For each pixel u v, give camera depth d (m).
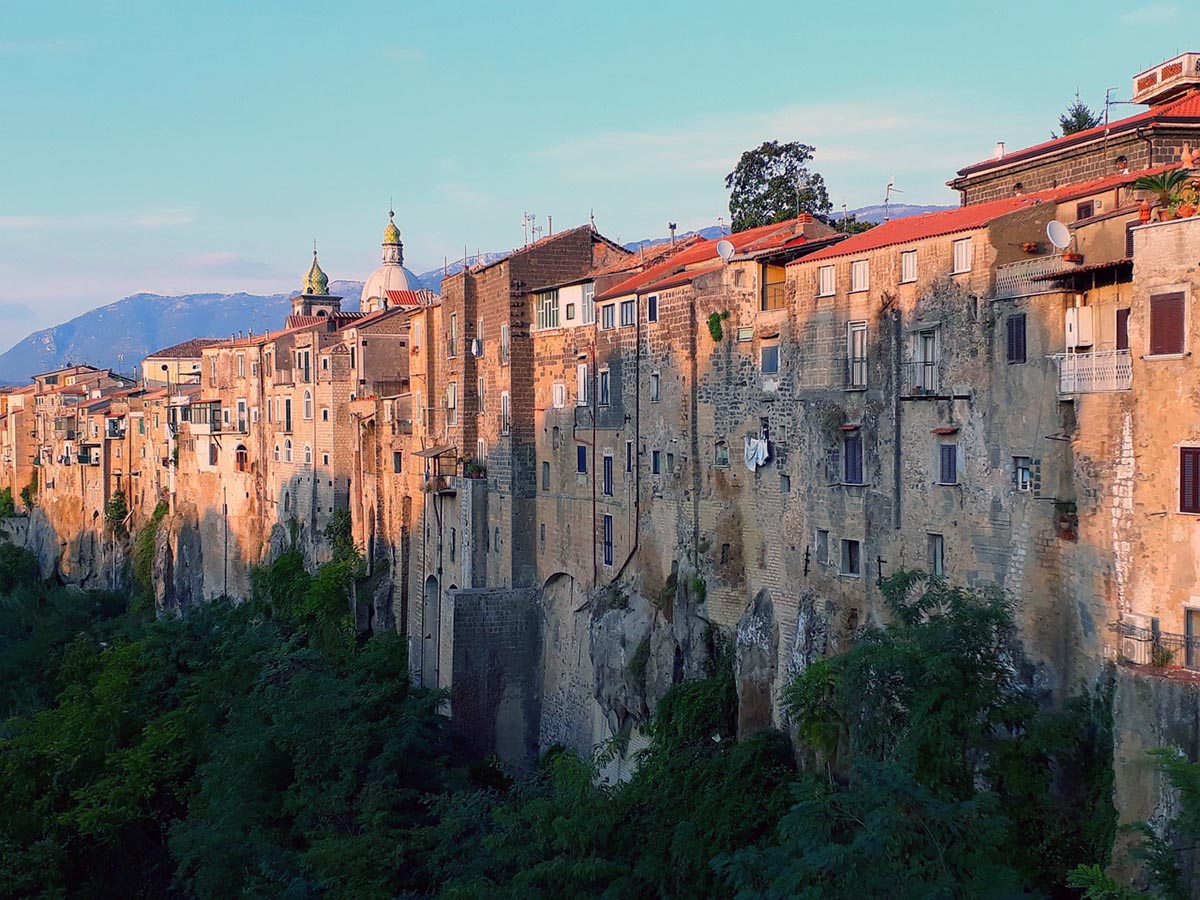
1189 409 29.44
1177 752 27.36
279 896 48.38
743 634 51.97
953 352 41.50
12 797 64.00
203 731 68.56
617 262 71.75
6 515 176.25
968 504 40.69
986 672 35.03
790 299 49.78
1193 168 34.03
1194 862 27.16
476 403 78.75
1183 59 48.34
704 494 56.44
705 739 52.75
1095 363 33.41
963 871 28.95
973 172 51.81
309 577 97.19
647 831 48.06
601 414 65.62
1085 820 33.16
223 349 123.69
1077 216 39.31
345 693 66.38
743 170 87.25
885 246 44.53
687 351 57.00
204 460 126.50
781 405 50.94
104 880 62.91
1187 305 29.45
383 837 50.41
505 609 72.88
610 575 64.56
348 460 101.44
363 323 98.62
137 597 135.62
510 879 45.88
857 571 46.38
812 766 45.44
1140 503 30.73
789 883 29.03
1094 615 33.88
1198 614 29.38
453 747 69.62
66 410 162.38
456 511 78.62
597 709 65.50
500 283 74.44
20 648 100.81
